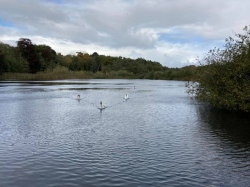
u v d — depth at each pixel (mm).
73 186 11438
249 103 28203
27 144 17531
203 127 22922
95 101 43656
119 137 19500
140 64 198750
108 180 12023
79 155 15375
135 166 13695
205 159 14750
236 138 19156
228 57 31656
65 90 65312
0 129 21828
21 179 12117
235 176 12445
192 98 47875
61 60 198625
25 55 158875
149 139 18922
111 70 190750
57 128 22422
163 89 73500
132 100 45688
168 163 14117
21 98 45938
